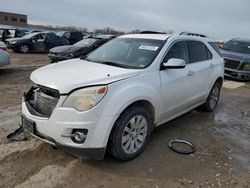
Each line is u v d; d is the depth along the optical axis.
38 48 19.38
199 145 4.52
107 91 3.38
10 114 5.34
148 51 4.43
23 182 3.24
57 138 3.33
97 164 3.67
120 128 3.53
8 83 8.15
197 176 3.59
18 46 18.62
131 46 4.69
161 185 3.34
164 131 5.00
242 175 3.69
